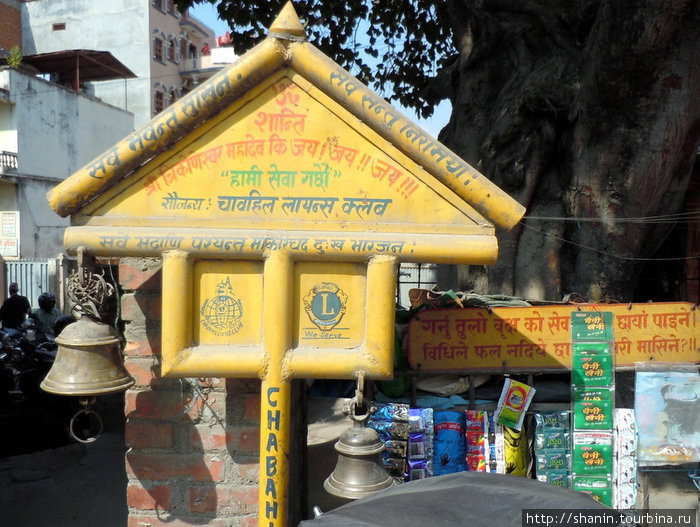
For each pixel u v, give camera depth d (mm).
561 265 5688
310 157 2176
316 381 3838
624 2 4578
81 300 2230
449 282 6555
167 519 2803
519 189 5824
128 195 2195
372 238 2127
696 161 7742
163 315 2158
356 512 1782
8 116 21250
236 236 2143
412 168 2150
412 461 3029
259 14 8312
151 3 32312
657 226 5520
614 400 3213
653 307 3258
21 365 7562
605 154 5254
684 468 3035
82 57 24312
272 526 2189
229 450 2779
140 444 2801
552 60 6023
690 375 3035
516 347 3203
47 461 5289
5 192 20750
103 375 2246
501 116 5902
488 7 6633
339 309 2178
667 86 4809
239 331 2193
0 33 31375
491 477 2092
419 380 3291
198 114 2125
